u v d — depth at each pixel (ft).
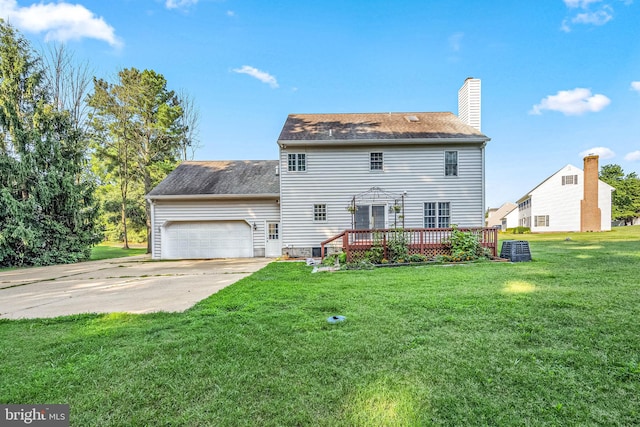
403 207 42.11
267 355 9.43
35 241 43.57
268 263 37.32
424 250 32.42
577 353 8.98
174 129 71.72
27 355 10.07
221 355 9.53
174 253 47.19
